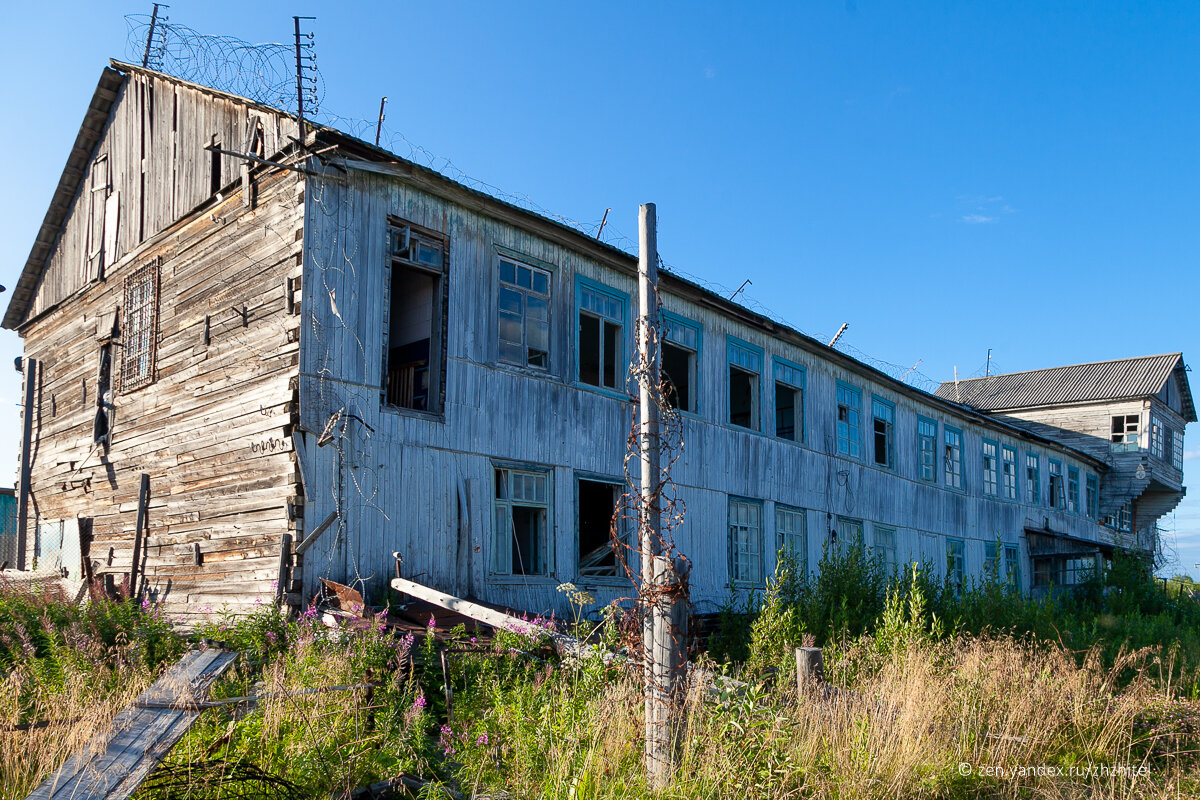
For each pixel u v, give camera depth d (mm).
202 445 12648
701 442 16484
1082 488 34438
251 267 12203
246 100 12617
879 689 8195
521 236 13727
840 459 20750
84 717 6027
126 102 16484
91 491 15781
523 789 5992
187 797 5234
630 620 6848
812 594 14891
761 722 6273
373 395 11625
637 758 6410
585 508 17141
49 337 18281
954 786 6758
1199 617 22781
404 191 12281
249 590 11109
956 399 41031
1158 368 37562
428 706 8000
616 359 15352
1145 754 8023
